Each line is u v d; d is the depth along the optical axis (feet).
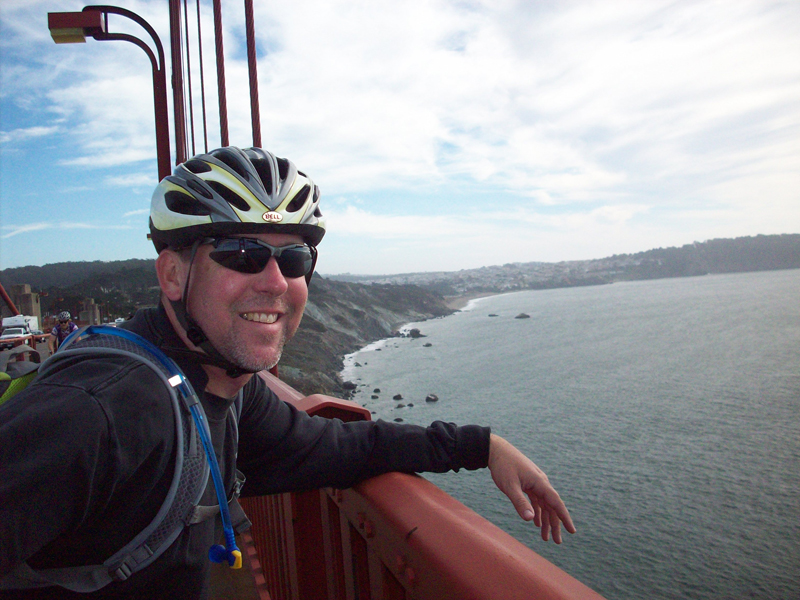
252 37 18.83
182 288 3.54
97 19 19.77
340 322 526.16
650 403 224.74
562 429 193.98
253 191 3.49
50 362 3.09
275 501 7.76
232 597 8.43
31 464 2.31
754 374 268.41
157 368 3.10
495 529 3.37
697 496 136.46
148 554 2.97
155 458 2.89
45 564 2.81
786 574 99.71
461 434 4.76
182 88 21.48
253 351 3.49
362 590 5.14
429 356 389.39
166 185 3.66
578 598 2.50
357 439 4.59
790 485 138.10
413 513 3.76
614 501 136.15
